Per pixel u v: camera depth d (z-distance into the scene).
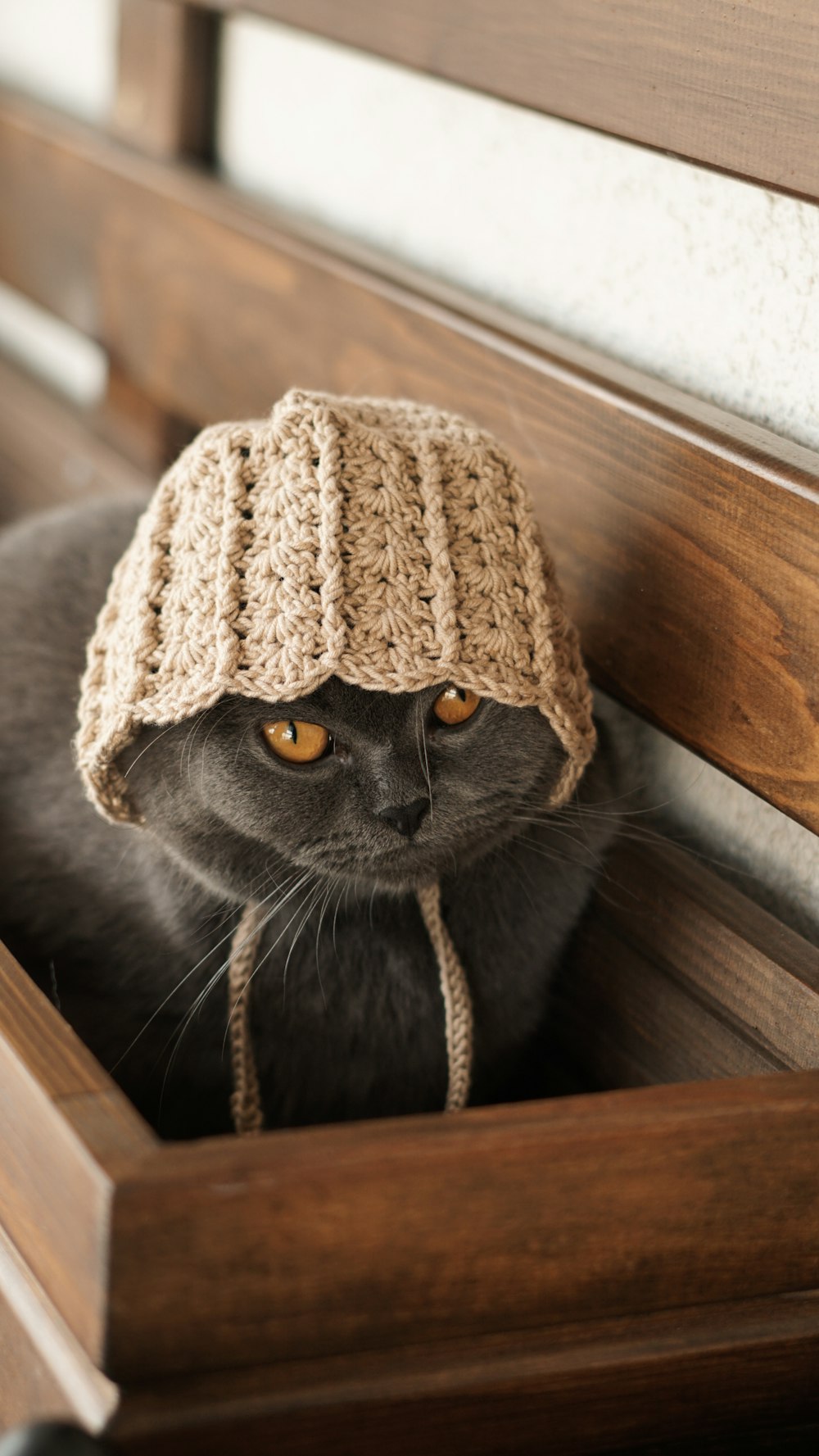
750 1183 0.77
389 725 0.84
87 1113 0.75
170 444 1.21
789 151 0.82
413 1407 0.75
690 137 0.85
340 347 1.02
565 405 0.91
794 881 0.90
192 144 1.17
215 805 0.86
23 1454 0.71
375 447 0.83
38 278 1.30
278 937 0.89
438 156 1.01
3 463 1.40
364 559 0.82
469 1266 0.76
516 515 0.85
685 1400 0.78
